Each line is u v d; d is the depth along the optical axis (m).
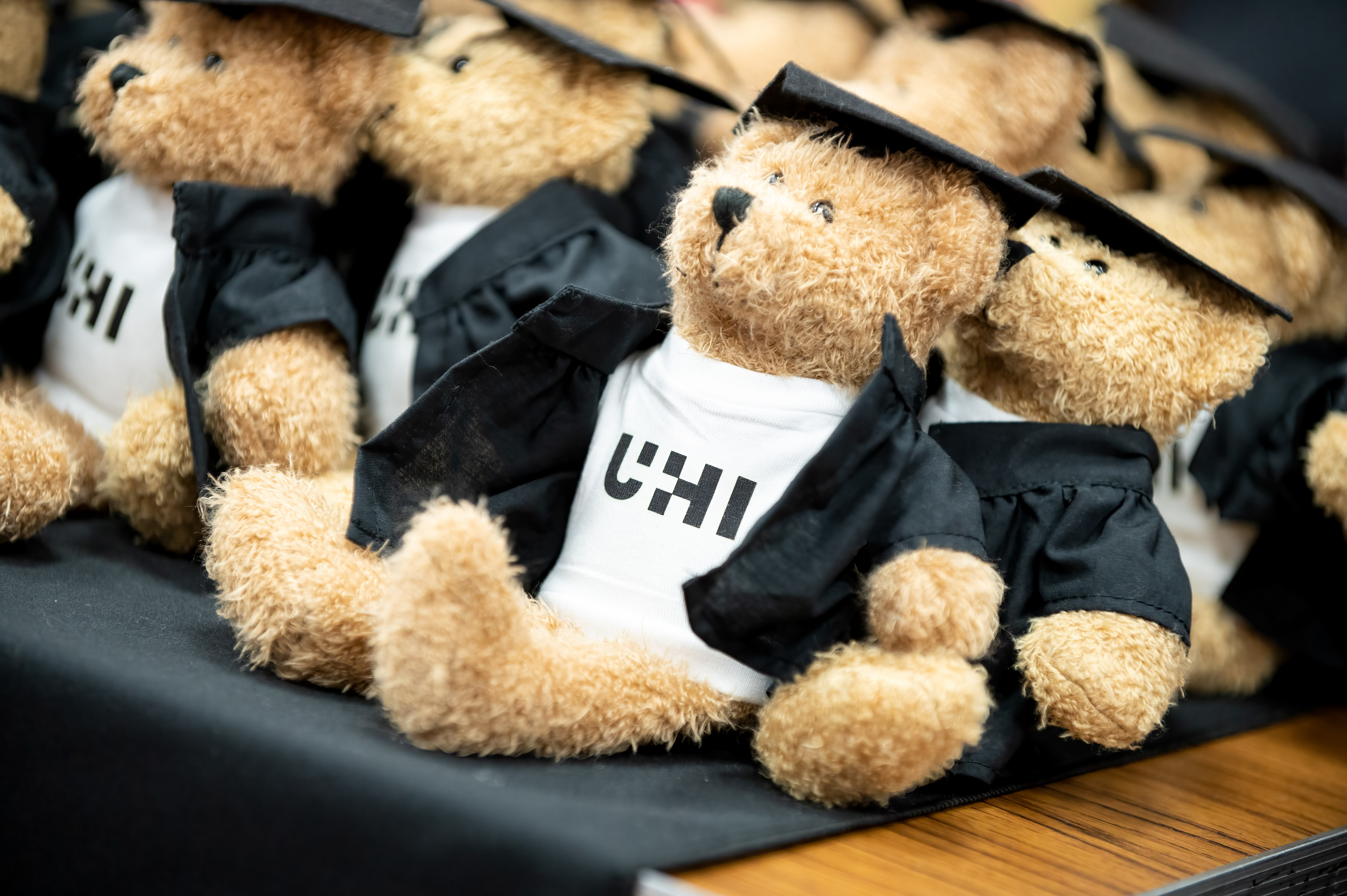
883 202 0.78
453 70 1.08
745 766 0.80
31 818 0.69
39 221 1.09
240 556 0.79
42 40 1.21
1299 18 1.67
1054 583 0.83
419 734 0.69
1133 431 0.89
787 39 1.37
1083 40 1.09
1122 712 0.77
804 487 0.72
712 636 0.72
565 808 0.62
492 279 1.04
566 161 1.09
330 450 0.99
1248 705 1.20
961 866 0.70
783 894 0.61
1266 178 1.13
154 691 0.67
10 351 1.13
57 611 0.82
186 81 0.99
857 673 0.71
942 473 0.77
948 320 0.82
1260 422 1.10
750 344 0.81
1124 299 0.87
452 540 0.66
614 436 0.83
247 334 0.97
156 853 0.65
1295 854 0.84
